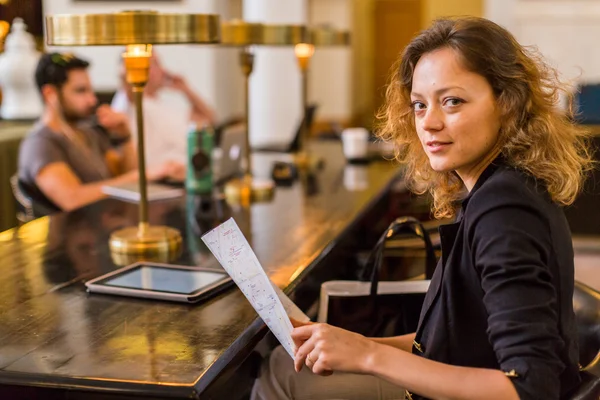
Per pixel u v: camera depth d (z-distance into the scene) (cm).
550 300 111
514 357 108
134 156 378
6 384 133
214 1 722
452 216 161
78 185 316
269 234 236
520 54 127
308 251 216
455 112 125
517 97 124
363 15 1238
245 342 149
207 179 302
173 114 404
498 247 114
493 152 129
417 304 188
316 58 1101
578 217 491
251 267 143
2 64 461
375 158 389
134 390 129
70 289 181
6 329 155
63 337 151
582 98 470
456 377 113
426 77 126
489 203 118
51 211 317
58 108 325
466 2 1209
